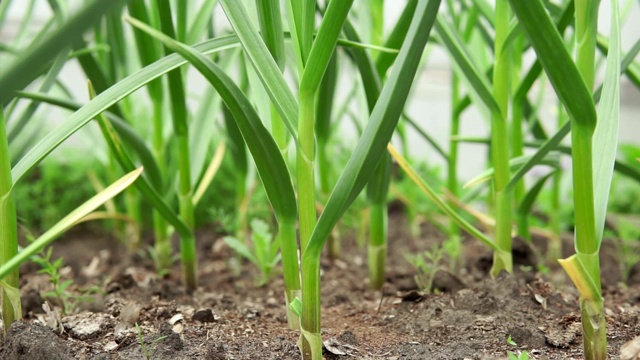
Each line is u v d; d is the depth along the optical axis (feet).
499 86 3.50
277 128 3.14
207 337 3.28
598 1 2.96
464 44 3.63
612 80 2.94
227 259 4.62
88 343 3.22
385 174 3.75
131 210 4.72
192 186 3.87
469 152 7.83
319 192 4.35
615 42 2.96
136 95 5.72
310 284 2.91
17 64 2.43
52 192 5.68
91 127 4.46
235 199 5.61
